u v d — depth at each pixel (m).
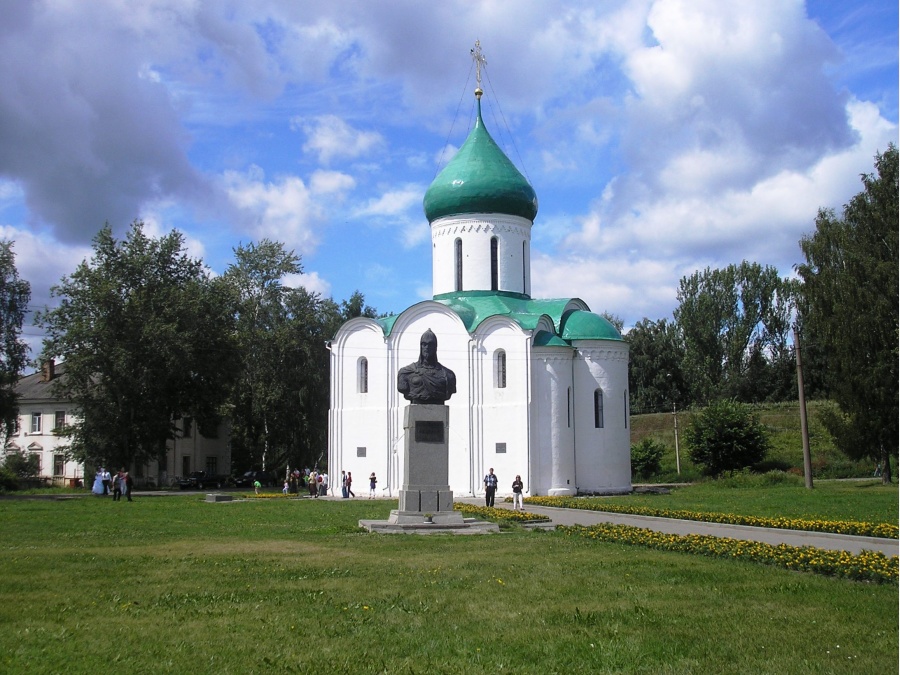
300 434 80.38
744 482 58.69
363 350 58.06
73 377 67.44
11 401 65.06
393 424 56.25
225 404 80.12
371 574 17.89
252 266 81.88
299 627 12.98
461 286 58.78
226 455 91.88
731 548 20.55
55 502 48.38
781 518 29.36
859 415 53.88
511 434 53.56
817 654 11.40
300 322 80.12
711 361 106.69
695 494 50.25
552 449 53.62
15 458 79.12
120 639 12.25
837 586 16.27
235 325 77.88
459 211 58.66
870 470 67.69
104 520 33.62
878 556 18.48
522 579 17.14
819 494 45.25
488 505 41.59
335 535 26.59
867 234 56.34
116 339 67.31
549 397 54.03
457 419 54.50
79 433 68.62
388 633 12.62
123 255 68.88
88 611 14.15
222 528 29.50
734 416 68.56
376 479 56.09
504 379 54.44
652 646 11.82
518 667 10.91
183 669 10.75
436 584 16.58
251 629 12.87
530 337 53.72
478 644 11.99
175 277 71.25
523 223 59.72
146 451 70.00
